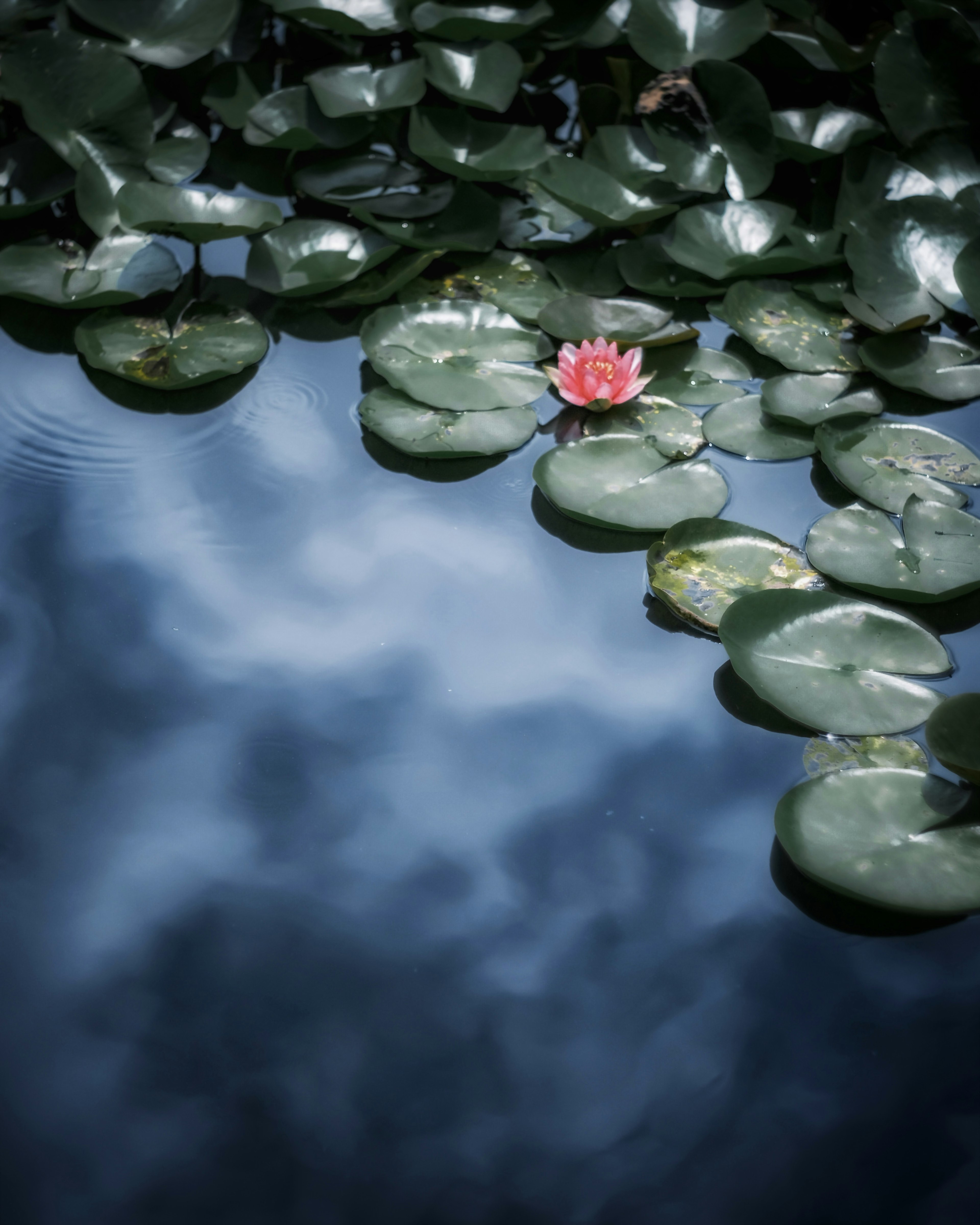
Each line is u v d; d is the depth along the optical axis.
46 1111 3.02
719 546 3.36
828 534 3.37
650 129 3.83
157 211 3.68
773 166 3.81
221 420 3.51
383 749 3.22
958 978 3.08
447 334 3.61
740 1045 3.05
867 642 3.27
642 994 3.08
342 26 3.92
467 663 3.29
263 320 3.64
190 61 3.84
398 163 3.85
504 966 3.10
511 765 3.21
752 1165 3.00
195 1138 3.01
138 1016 3.07
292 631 3.31
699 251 3.71
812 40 3.97
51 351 3.59
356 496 3.43
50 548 3.37
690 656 3.29
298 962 3.10
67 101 3.76
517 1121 3.02
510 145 3.85
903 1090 3.03
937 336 3.60
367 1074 3.04
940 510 3.38
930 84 3.81
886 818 3.15
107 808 3.18
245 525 3.40
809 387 3.53
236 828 3.17
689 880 3.14
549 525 3.41
